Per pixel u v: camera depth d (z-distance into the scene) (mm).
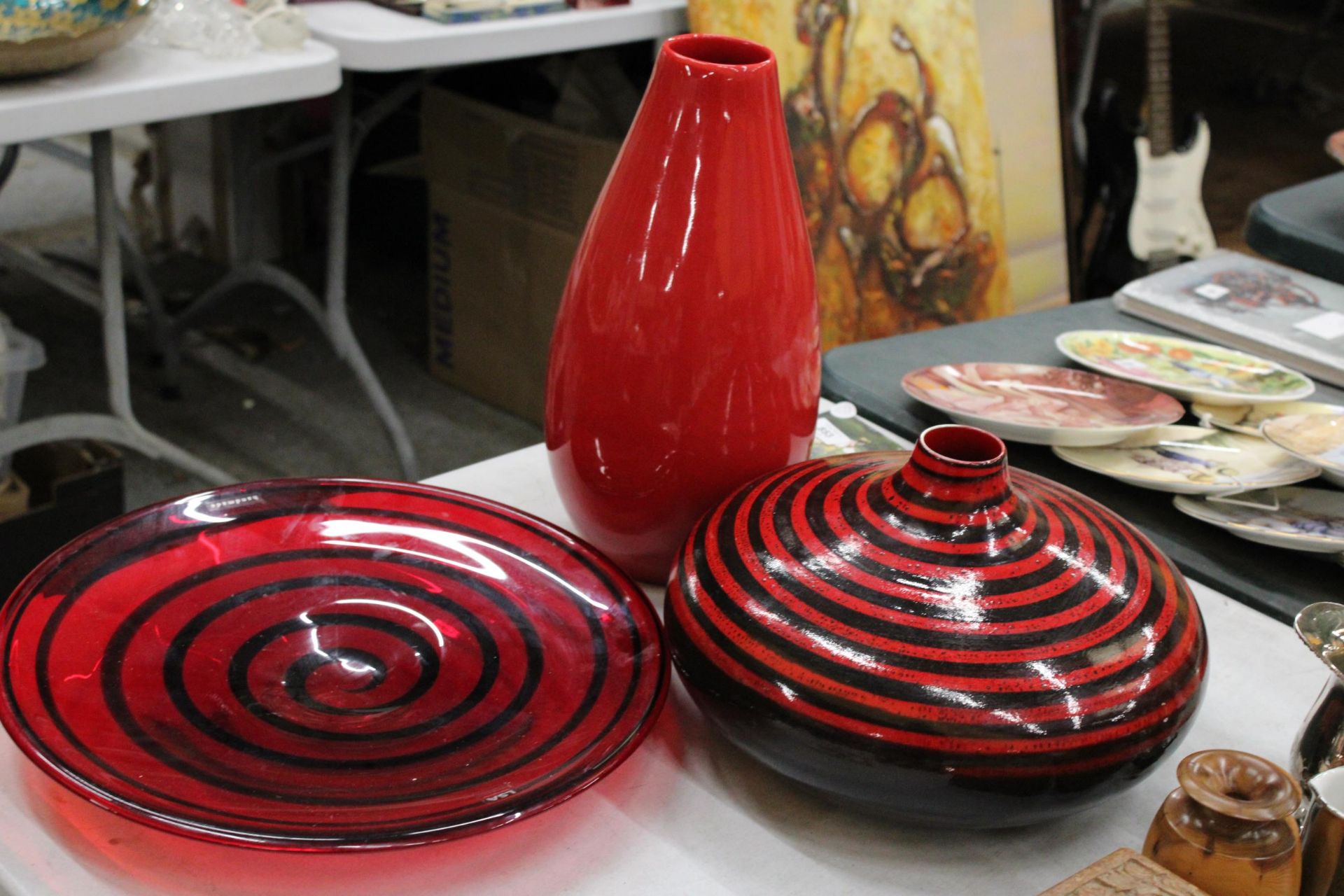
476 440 2129
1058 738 477
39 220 2736
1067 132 2148
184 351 2328
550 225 1979
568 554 629
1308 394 892
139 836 500
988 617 497
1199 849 443
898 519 532
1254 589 721
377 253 2789
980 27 1969
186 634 564
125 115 1251
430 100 2072
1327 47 4484
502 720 541
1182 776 445
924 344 999
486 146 2014
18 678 500
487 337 2188
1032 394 859
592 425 627
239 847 436
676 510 645
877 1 1668
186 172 2613
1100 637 499
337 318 1801
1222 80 4145
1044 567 519
